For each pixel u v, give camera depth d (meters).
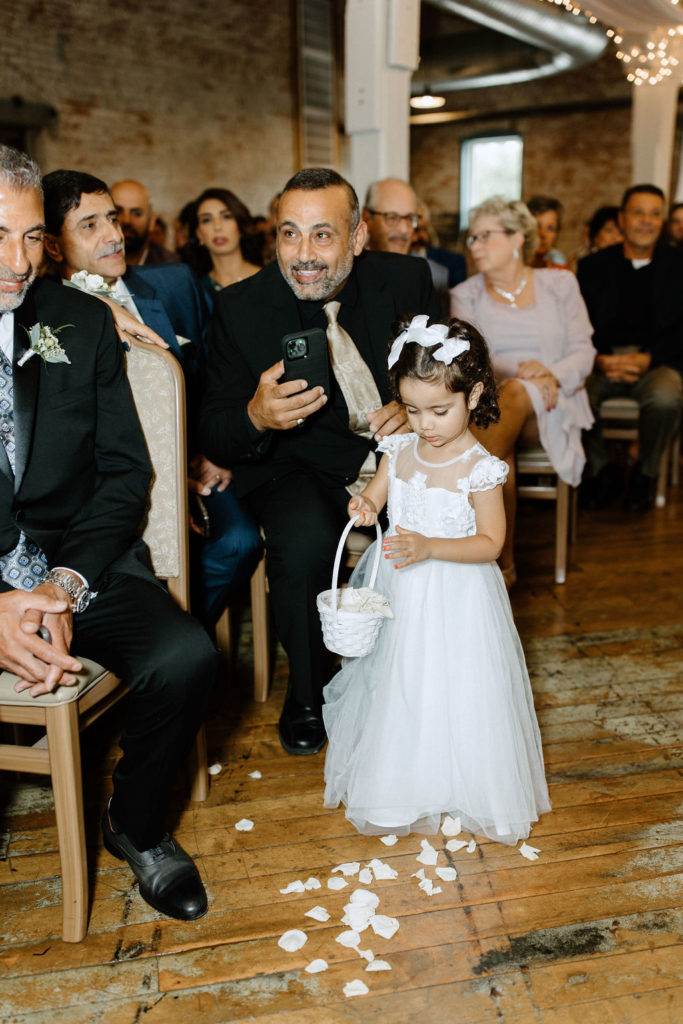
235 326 2.53
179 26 8.00
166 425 1.98
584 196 11.00
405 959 1.70
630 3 5.04
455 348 1.82
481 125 11.33
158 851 1.86
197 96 8.27
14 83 6.98
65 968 1.70
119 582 1.91
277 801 2.21
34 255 1.78
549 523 4.47
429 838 2.07
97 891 1.91
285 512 2.38
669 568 3.79
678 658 2.96
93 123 7.55
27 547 1.88
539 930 1.77
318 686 2.42
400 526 2.06
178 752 1.79
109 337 1.92
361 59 4.77
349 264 2.42
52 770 1.69
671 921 1.79
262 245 4.73
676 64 6.00
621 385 4.68
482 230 3.52
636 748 2.42
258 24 8.64
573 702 2.67
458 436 1.98
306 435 2.55
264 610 2.63
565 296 3.62
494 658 2.01
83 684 1.71
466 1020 1.56
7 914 1.84
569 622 3.26
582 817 2.13
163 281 2.84
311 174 2.33
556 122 10.91
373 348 2.57
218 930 1.79
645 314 4.72
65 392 1.86
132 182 4.68
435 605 2.00
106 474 1.94
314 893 1.89
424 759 2.04
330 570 2.31
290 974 1.67
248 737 2.52
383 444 2.13
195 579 2.52
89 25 7.37
